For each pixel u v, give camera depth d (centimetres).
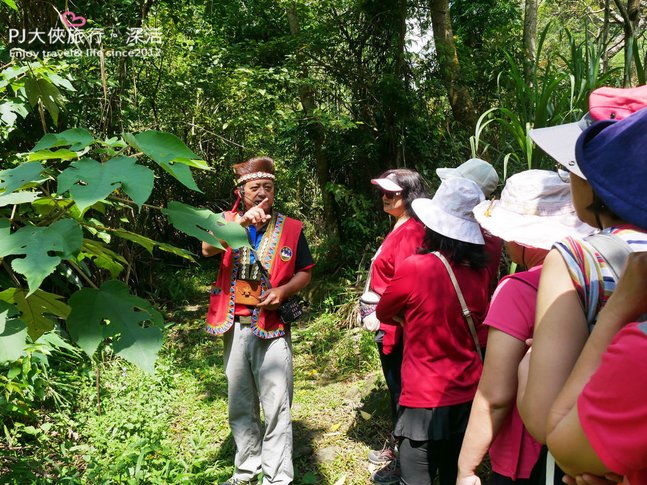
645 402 74
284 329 275
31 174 119
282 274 274
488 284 223
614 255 105
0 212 143
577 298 106
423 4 631
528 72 502
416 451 212
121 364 434
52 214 132
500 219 158
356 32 652
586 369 90
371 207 653
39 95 187
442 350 209
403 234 287
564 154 116
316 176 780
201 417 377
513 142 355
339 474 304
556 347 106
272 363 271
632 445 76
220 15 736
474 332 210
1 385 310
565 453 88
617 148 87
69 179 108
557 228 152
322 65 655
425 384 209
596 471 86
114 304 128
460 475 146
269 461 272
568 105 311
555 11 1195
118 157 116
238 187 290
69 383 397
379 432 341
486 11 801
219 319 274
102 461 306
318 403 398
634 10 376
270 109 656
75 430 352
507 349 140
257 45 666
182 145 121
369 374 446
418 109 627
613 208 86
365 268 630
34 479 279
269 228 279
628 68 321
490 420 142
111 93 511
